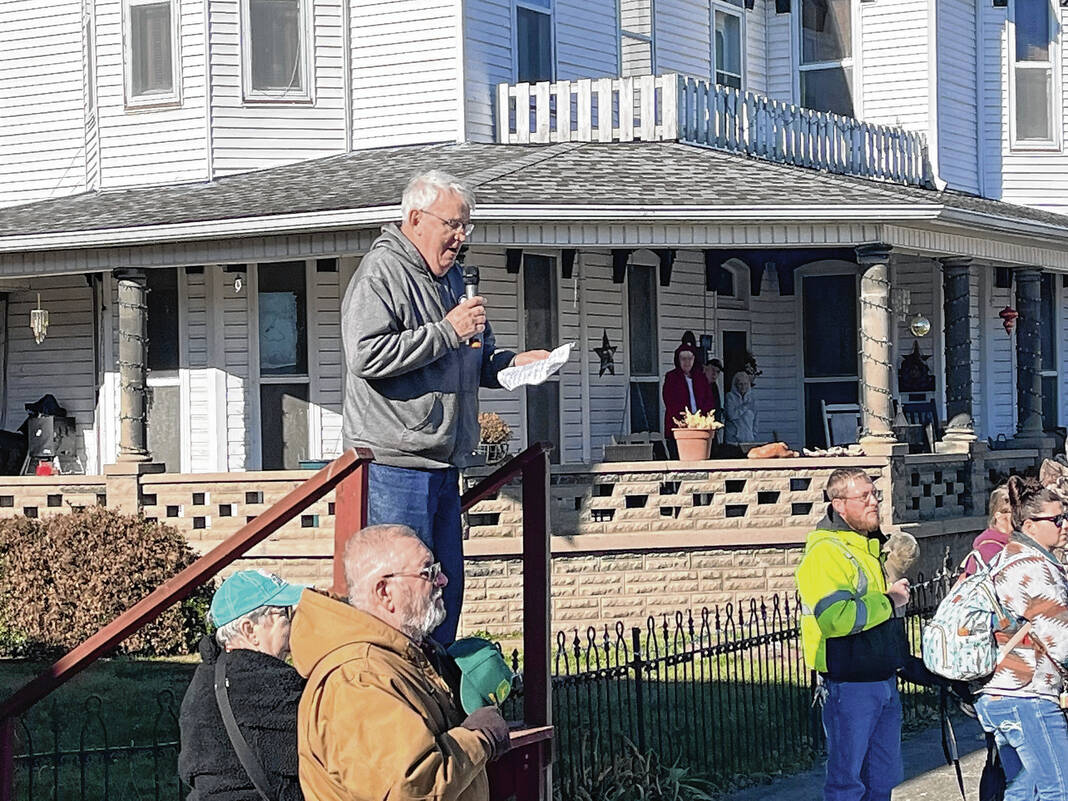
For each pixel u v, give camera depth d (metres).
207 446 19.02
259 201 17.11
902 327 22.48
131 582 15.24
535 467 6.41
